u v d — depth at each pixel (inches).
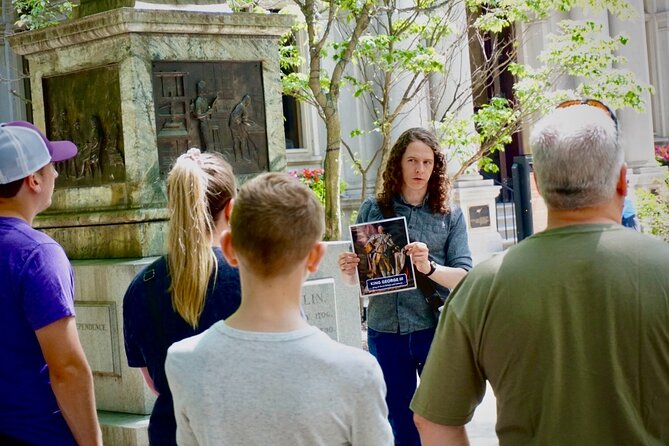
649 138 862.5
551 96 539.2
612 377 106.9
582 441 107.3
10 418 145.8
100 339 251.3
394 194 223.0
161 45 255.1
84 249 270.8
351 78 514.6
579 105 116.2
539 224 539.2
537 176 115.1
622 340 107.1
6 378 145.7
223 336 108.0
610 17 856.9
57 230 279.4
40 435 146.4
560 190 112.0
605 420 107.4
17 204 154.7
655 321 106.7
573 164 110.8
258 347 106.2
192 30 258.7
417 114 652.1
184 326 143.9
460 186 687.7
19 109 701.3
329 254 271.6
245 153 270.5
